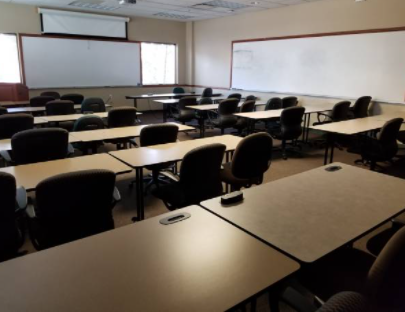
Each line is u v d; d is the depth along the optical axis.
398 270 1.12
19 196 1.97
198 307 0.98
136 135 3.78
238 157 2.76
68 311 0.95
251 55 8.61
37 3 7.69
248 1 7.11
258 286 1.07
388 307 1.16
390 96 6.20
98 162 2.66
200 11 8.44
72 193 1.78
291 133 5.04
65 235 1.87
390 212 1.65
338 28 6.74
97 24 8.87
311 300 1.24
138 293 1.03
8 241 1.83
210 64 9.95
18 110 5.80
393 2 5.88
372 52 6.30
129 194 3.78
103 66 9.23
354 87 6.68
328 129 4.26
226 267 1.17
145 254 1.25
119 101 9.73
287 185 2.01
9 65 7.99
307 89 7.49
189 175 2.37
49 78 8.45
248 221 1.53
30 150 2.89
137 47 9.72
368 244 1.79
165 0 7.20
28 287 1.06
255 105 7.16
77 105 6.88
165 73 10.55
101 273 1.13
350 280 1.48
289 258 1.24
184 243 1.33
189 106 6.59
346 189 1.95
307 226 1.49
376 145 4.10
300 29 7.40
